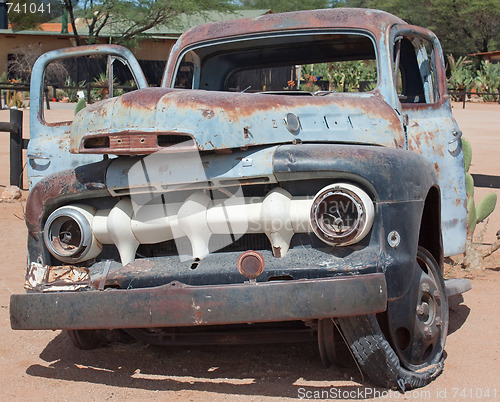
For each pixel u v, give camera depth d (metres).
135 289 3.73
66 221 4.14
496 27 60.94
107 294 3.76
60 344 4.94
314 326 4.11
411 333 4.11
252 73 6.36
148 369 4.39
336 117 4.28
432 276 4.39
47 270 4.12
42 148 5.73
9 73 41.97
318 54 5.88
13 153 11.79
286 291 3.54
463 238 5.41
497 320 5.39
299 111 4.16
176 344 4.48
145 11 34.00
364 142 4.31
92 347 4.82
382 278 3.55
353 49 5.72
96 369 4.41
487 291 6.24
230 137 3.82
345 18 5.21
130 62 5.72
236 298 3.57
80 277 4.06
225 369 4.34
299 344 4.79
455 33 62.66
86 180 4.03
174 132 3.79
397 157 3.88
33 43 42.19
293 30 5.36
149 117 3.83
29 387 4.09
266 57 6.01
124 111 3.88
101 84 29.19
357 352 3.80
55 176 4.18
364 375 4.05
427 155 5.05
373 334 3.74
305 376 4.16
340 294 3.51
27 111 26.92
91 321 3.79
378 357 3.77
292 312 3.53
